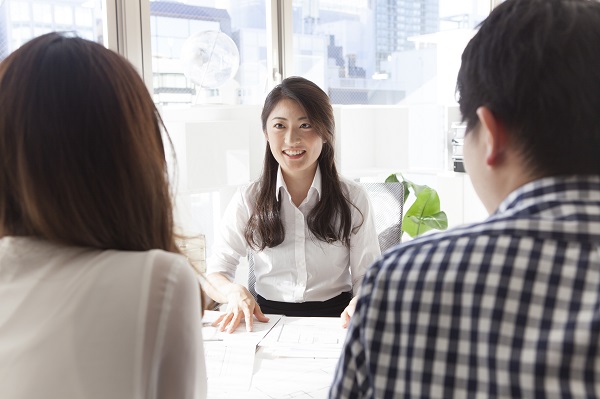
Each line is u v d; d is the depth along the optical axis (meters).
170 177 0.79
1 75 0.68
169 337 0.68
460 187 3.85
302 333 1.63
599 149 0.53
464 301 0.51
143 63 3.21
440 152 4.14
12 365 0.64
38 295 0.66
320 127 2.03
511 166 0.56
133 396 0.65
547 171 0.54
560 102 0.52
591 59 0.52
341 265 2.17
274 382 1.32
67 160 0.66
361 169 4.23
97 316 0.65
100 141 0.67
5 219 0.71
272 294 2.18
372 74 4.29
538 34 0.53
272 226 2.11
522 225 0.51
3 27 2.88
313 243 2.13
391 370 0.54
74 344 0.64
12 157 0.67
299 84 2.05
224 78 3.42
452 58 4.10
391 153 4.39
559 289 0.49
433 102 4.58
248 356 1.46
